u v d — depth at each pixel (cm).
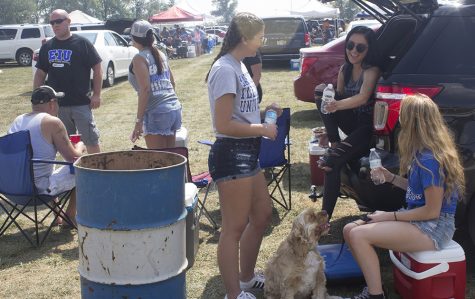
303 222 327
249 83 333
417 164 321
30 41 2548
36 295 393
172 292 304
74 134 591
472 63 375
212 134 923
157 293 297
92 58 583
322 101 416
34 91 488
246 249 371
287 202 564
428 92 371
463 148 371
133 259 290
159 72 526
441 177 315
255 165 339
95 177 285
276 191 600
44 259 452
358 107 408
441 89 371
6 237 500
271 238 477
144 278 293
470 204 380
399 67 383
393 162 373
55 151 482
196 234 445
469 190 375
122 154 337
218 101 320
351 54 404
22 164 459
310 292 348
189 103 1282
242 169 330
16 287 405
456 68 375
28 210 572
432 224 326
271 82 1572
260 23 328
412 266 330
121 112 1179
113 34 1730
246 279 378
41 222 514
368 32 402
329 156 405
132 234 287
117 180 282
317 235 330
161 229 293
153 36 523
